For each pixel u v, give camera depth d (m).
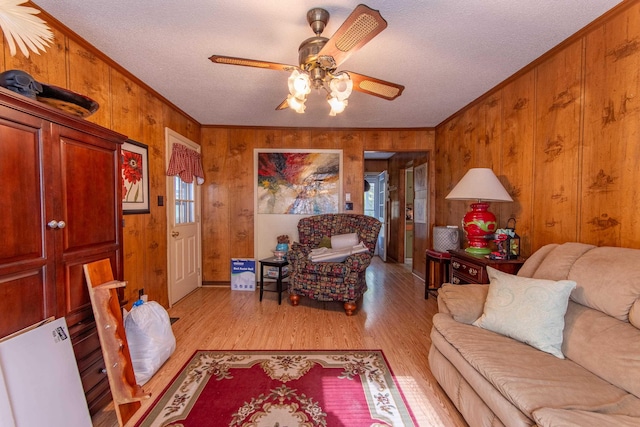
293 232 4.35
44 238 1.29
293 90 1.74
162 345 2.06
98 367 1.59
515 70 2.52
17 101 1.15
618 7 1.68
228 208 4.31
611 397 1.11
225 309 3.27
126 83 2.55
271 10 1.74
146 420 1.58
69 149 1.42
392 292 3.96
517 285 1.66
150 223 2.94
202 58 2.32
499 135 2.85
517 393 1.14
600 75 1.83
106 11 1.74
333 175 4.37
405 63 2.39
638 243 1.62
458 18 1.81
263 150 4.32
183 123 3.68
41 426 1.16
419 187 4.86
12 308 1.16
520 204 2.57
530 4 1.68
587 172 1.93
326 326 2.81
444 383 1.72
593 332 1.35
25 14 1.24
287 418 1.59
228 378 1.96
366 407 1.69
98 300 1.54
